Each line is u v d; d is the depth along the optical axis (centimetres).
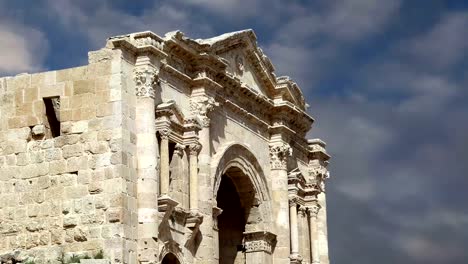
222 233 6241
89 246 4609
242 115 5950
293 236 6241
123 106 4734
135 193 4728
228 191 6266
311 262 6556
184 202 5138
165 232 4891
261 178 6100
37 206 4772
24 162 4853
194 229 5156
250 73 6116
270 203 6147
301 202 6525
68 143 4775
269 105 6222
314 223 6612
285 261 6084
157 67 4966
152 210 4719
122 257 4547
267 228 6062
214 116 5616
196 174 5219
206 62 5434
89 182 4688
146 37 4900
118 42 4769
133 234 4659
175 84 5266
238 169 5888
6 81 4978
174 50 5250
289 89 6359
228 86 5756
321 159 6956
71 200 4706
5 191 4856
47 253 4653
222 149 5600
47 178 4784
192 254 5184
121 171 4638
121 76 4756
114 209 4606
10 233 4794
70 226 4678
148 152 4788
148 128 4812
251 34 6009
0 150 4912
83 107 4784
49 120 4912
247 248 6041
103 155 4691
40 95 4897
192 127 5203
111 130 4703
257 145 6109
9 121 4928
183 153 5200
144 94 4847
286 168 6294
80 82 4822
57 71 4888
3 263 4469
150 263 4650
